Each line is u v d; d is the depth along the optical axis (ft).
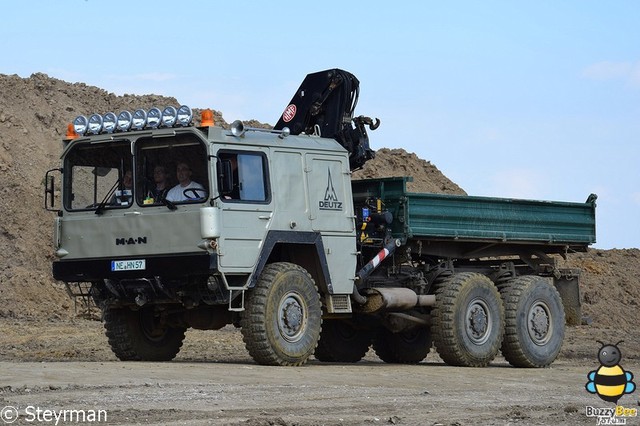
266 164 59.82
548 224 74.18
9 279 104.68
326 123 69.15
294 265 60.59
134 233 58.59
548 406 47.03
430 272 69.87
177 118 58.23
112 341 64.28
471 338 67.92
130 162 59.47
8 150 123.34
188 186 57.77
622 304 126.00
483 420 41.98
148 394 45.73
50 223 115.65
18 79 137.59
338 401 46.19
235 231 57.72
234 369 56.29
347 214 63.62
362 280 65.57
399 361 74.59
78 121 61.00
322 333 72.23
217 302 58.39
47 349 76.13
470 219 69.56
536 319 71.10
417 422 40.86
